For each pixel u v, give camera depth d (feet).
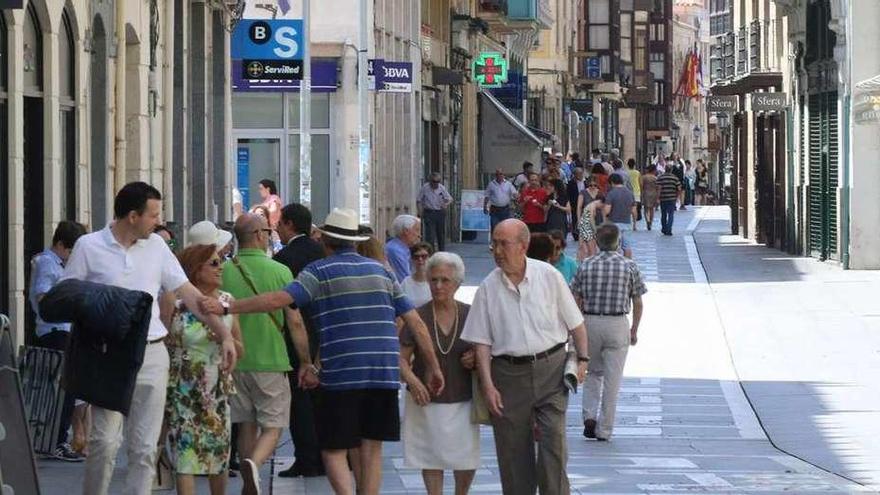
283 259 70.44
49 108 86.22
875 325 125.18
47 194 86.28
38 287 71.20
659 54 611.88
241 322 61.36
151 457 53.67
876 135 170.19
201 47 132.57
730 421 85.20
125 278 52.95
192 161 133.39
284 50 140.15
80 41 92.32
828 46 179.83
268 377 61.31
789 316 131.75
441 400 54.70
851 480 67.92
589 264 77.97
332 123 176.24
